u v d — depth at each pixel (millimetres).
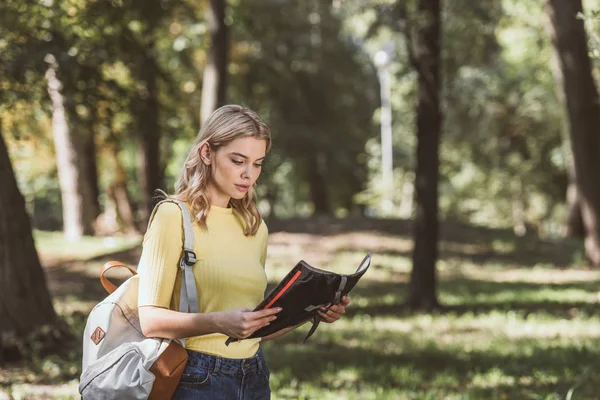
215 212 3285
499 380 8414
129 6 12141
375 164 40156
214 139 3242
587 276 18906
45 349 9070
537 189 35656
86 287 17781
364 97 37406
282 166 36500
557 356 9539
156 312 3107
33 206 45188
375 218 24734
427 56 13641
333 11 32562
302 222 23969
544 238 24203
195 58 28172
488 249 22641
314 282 3092
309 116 35094
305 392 7664
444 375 8586
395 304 14430
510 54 29719
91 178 27547
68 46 10914
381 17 13594
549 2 18469
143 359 3115
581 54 18297
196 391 3199
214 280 3201
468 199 38375
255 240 3385
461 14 19625
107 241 25078
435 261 14109
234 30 30219
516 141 33031
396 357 9859
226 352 3258
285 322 3223
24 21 10758
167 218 3184
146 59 13742
